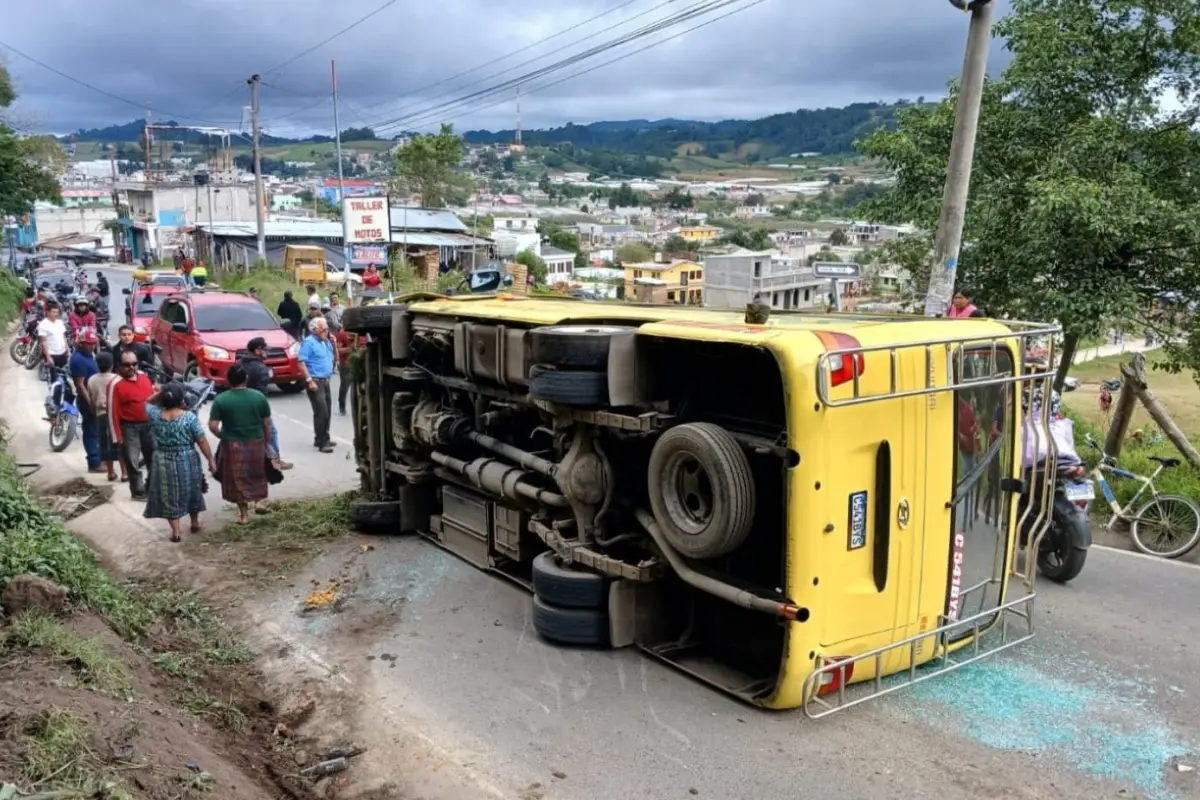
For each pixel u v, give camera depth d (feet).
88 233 310.86
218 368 51.24
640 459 19.79
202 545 27.78
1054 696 18.07
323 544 27.63
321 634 21.39
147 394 32.68
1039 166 37.68
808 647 16.34
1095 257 36.04
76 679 15.31
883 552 17.06
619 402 18.19
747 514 16.43
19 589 18.61
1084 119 37.35
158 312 59.41
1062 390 33.19
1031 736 16.58
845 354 15.74
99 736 13.29
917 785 15.06
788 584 16.12
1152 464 32.45
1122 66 38.09
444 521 26.66
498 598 23.29
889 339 16.99
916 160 40.81
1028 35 38.58
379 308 27.66
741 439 17.25
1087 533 23.81
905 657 18.12
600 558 19.35
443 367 26.32
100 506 32.58
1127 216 33.81
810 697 16.67
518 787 15.08
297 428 45.70
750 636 18.83
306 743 16.97
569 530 21.24
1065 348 38.17
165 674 18.43
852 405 16.03
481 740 16.56
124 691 15.64
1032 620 21.84
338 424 47.06
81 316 62.23
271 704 18.47
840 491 16.30
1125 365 33.58
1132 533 27.86
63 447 40.86
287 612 22.74
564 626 20.01
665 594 20.29
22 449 41.57
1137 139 37.73
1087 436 31.24
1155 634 21.09
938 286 31.68
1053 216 34.40
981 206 38.09
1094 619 21.95
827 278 29.17
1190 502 26.78
